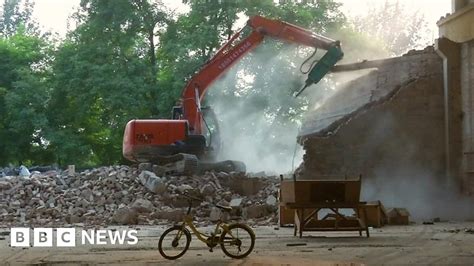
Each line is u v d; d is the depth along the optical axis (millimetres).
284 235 21953
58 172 37938
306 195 20531
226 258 14859
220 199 31578
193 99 36938
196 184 32938
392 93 31969
